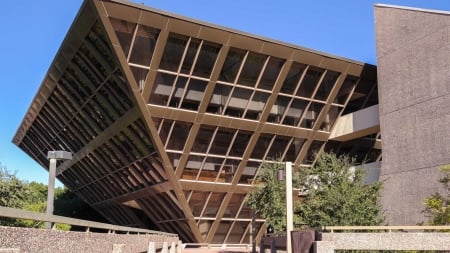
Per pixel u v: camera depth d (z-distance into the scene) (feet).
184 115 101.30
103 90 105.09
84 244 26.53
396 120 95.45
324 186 77.10
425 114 88.33
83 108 119.24
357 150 130.72
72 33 95.25
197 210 117.19
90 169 152.56
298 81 110.52
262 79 107.04
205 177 112.27
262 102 109.40
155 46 91.20
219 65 99.19
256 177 117.70
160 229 145.59
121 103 103.45
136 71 93.45
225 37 96.27
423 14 91.15
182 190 111.14
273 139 115.24
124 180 137.08
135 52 90.94
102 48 93.97
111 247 33.40
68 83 115.24
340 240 51.39
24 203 94.22
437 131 85.15
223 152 111.55
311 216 74.69
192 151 107.86
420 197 86.84
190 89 100.58
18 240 17.44
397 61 96.94
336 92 115.55
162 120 100.53
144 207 141.79
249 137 112.68
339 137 121.49
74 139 144.66
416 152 89.30
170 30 90.84
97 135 125.18
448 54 84.53
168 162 106.22
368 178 104.78
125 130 110.42
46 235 20.27
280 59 104.99
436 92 86.43
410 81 92.94
